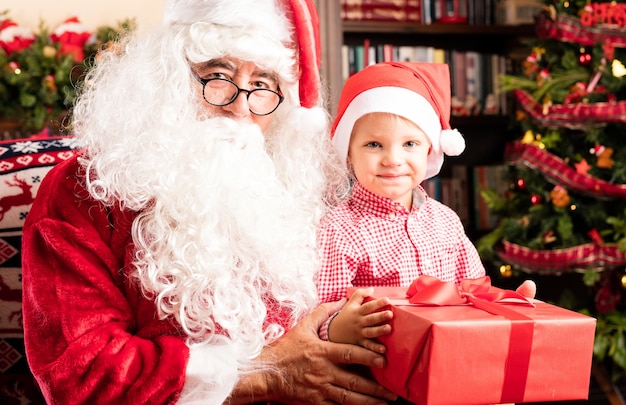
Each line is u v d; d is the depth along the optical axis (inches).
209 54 43.2
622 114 105.1
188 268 40.1
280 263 43.8
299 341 41.8
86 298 40.1
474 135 152.5
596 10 110.0
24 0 135.0
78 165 44.3
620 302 117.0
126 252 42.4
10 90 124.6
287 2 46.2
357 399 39.9
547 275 142.9
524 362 35.4
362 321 39.6
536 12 141.3
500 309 36.8
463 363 34.5
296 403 41.5
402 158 50.9
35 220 41.9
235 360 40.2
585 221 113.7
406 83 51.2
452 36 146.6
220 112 45.0
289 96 48.3
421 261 52.5
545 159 112.4
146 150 42.1
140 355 39.3
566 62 112.5
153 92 43.8
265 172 44.3
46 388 38.2
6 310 52.1
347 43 139.9
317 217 49.9
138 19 140.9
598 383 115.2
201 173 41.6
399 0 135.7
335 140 54.0
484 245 119.3
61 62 124.8
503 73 140.4
